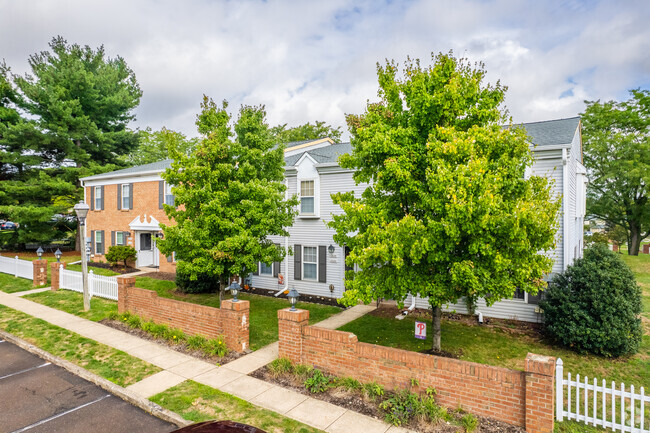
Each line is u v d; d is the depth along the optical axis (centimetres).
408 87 888
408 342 1059
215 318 984
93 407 699
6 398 731
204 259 1163
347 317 1325
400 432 607
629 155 2770
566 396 773
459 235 733
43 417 662
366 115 950
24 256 2708
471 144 735
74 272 1631
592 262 1035
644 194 2795
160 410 672
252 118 1276
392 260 754
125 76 3384
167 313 1098
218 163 1220
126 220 2359
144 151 4050
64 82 2761
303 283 1702
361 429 616
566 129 1384
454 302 836
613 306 949
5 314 1284
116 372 832
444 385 667
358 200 1009
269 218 1252
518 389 610
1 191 2594
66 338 1049
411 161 842
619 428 609
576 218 1603
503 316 1272
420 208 855
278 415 657
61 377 828
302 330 830
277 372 814
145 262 2302
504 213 723
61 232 3034
